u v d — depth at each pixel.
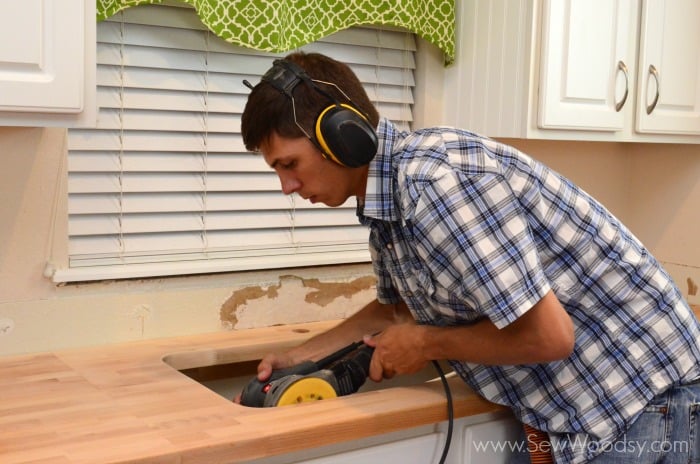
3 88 1.27
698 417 1.42
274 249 2.04
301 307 2.05
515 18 2.00
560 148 2.48
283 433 1.22
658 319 1.40
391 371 1.45
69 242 1.78
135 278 1.81
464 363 1.47
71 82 1.33
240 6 1.82
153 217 1.88
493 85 2.07
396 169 1.29
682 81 2.23
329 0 1.96
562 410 1.42
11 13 1.27
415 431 1.46
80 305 1.76
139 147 1.84
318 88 1.26
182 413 1.30
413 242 1.29
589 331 1.41
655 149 2.57
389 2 2.02
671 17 2.17
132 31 1.81
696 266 2.48
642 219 2.63
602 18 2.04
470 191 1.21
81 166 1.78
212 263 1.89
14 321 1.69
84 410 1.31
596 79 2.06
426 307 1.44
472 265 1.20
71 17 1.32
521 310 1.21
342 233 2.16
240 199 1.99
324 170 1.31
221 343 1.82
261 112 1.28
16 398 1.38
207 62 1.91
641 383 1.40
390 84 2.19
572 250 1.34
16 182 1.66
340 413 1.32
